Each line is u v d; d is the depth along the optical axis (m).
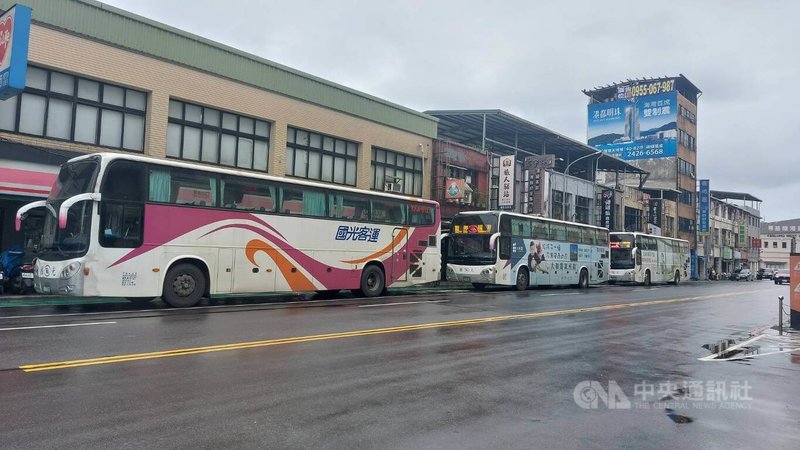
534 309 15.51
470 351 8.81
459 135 36.38
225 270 14.70
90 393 5.81
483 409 5.73
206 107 20.06
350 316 12.60
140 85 17.97
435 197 29.14
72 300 14.96
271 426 4.99
